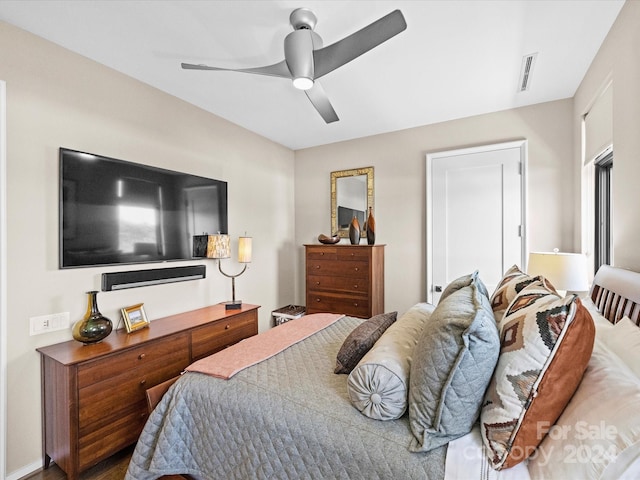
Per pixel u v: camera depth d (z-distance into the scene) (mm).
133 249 2354
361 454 1037
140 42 1985
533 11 1717
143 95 2479
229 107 2953
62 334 1973
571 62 2209
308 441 1135
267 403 1283
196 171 2916
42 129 1910
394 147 3584
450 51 2080
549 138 2830
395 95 2713
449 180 3256
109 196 2215
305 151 4207
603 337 1227
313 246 3664
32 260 1855
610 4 1668
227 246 2848
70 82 2047
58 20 1774
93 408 1757
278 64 1764
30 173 1855
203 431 1389
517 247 2955
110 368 1842
